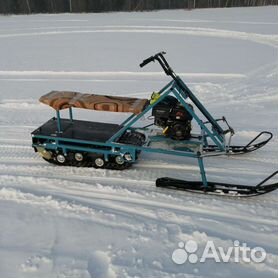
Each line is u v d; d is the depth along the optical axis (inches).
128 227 127.5
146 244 119.3
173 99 170.1
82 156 167.9
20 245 119.7
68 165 172.7
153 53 437.4
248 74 331.9
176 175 164.9
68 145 166.9
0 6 1115.3
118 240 121.2
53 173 166.1
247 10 901.8
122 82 321.1
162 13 887.7
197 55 420.8
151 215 134.3
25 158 180.7
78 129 175.0
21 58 428.5
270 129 211.8
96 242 120.5
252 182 158.4
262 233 124.4
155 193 148.5
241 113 237.9
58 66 385.4
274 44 470.6
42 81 331.9
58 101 163.8
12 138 203.8
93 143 162.6
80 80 331.6
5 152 187.0
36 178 160.1
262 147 189.5
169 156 181.8
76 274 107.4
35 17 884.0
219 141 176.9
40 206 140.3
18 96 286.5
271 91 276.7
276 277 106.6
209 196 146.2
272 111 239.3
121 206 140.3
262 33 550.0
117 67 373.7
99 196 147.5
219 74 336.5
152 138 168.4
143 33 588.1
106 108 160.6
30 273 108.1
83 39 548.7
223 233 124.3
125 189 151.2
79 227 128.0
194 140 173.0
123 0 1138.0
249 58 396.2
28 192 149.2
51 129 174.6
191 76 334.6
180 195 147.0
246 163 174.9
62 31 633.6
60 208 138.6
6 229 127.5
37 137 169.2
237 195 142.9
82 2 1119.0
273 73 327.6
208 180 160.4
